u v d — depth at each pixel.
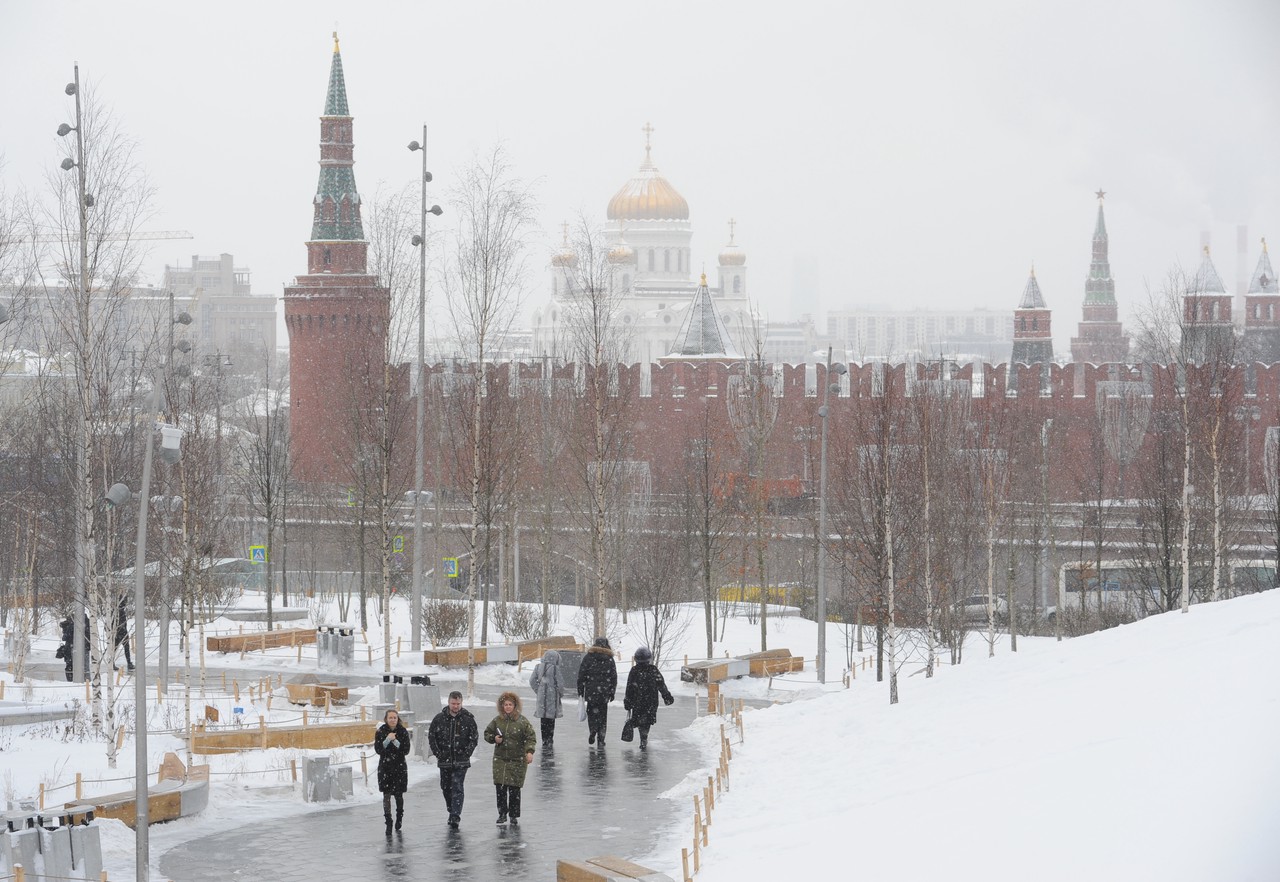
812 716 30.56
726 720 31.03
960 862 14.50
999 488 50.44
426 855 19.59
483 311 42.59
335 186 91.88
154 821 21.08
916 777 20.03
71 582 46.19
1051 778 16.97
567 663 35.16
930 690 29.64
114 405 38.25
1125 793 15.52
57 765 25.12
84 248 29.36
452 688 36.97
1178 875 12.80
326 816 22.00
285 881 18.25
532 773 25.30
